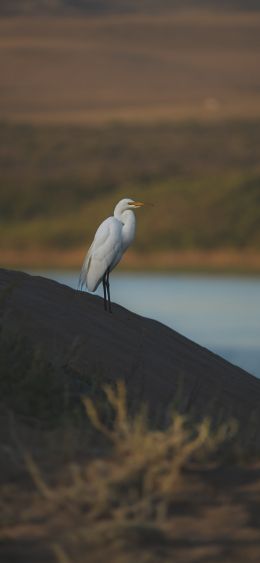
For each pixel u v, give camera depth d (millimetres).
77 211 116250
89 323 13141
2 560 5926
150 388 11602
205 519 6527
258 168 122062
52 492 6715
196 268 93438
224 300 56812
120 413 7875
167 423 8695
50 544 6148
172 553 6109
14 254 104312
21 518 6426
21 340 10180
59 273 86625
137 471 6895
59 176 127438
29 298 13125
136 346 13102
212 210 106625
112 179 125375
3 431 7797
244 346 35156
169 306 52500
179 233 103625
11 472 6992
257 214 104250
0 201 121562
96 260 14062
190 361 13641
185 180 118125
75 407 8930
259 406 12836
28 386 8945
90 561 5992
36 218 116688
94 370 11094
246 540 6270
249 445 8180
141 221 107875
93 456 7355
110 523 6289
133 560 5988
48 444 7602
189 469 7215
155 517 6500
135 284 72125
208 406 11836
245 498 6816
